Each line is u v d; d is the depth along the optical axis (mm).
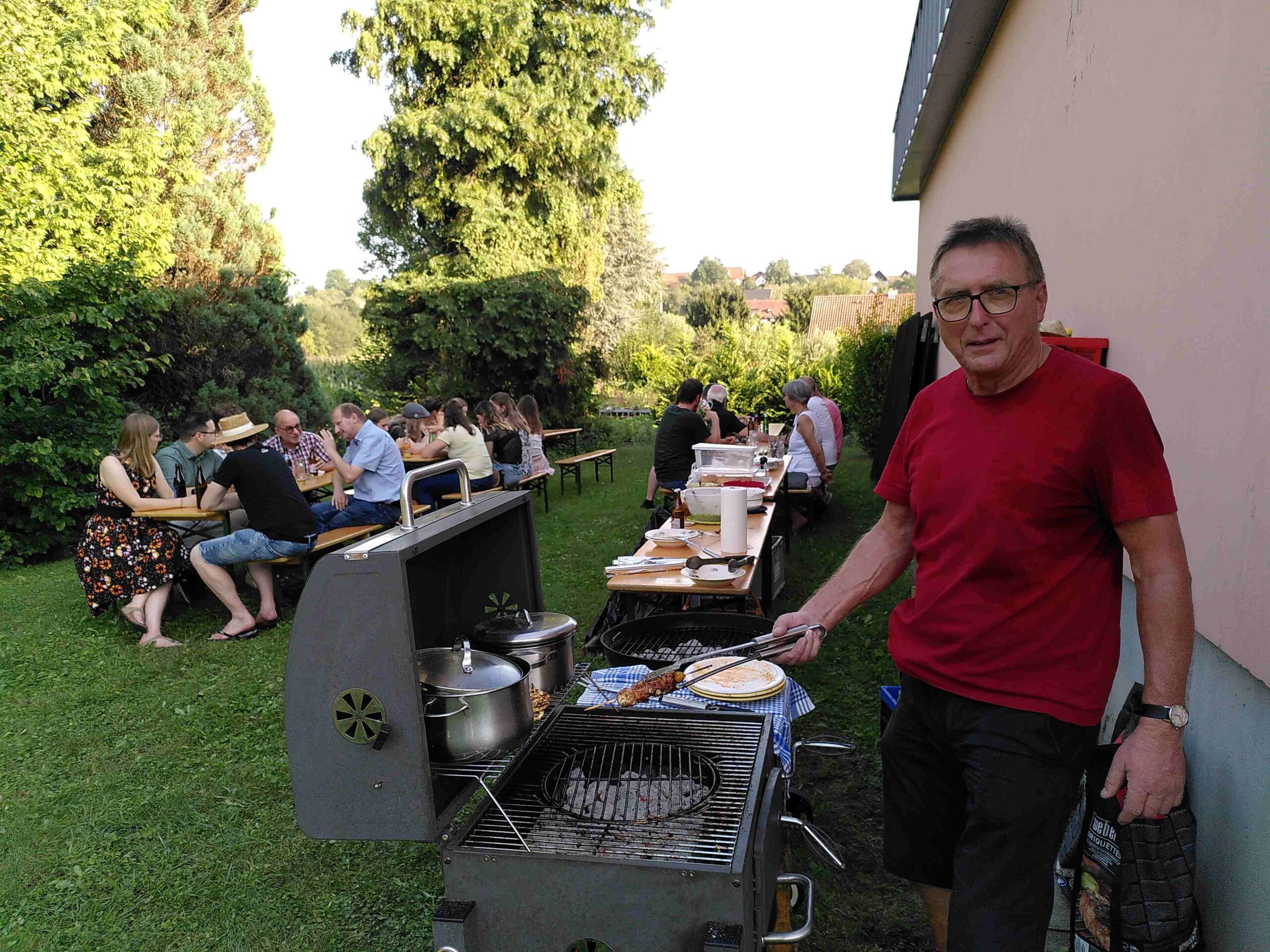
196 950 2551
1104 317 2922
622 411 22859
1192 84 2174
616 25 17219
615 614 3826
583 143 16984
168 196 12602
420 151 16141
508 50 16516
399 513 6844
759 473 6238
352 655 1657
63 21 9734
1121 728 2082
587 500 10867
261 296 12773
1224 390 1951
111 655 5250
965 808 1913
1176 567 1535
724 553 3867
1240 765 1874
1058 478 1589
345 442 13227
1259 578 1757
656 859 1606
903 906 2641
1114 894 1904
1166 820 1884
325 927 2635
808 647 2051
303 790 1739
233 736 4047
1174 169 2299
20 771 3748
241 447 6641
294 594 6375
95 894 2836
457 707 1795
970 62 5477
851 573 2123
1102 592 1636
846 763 3590
